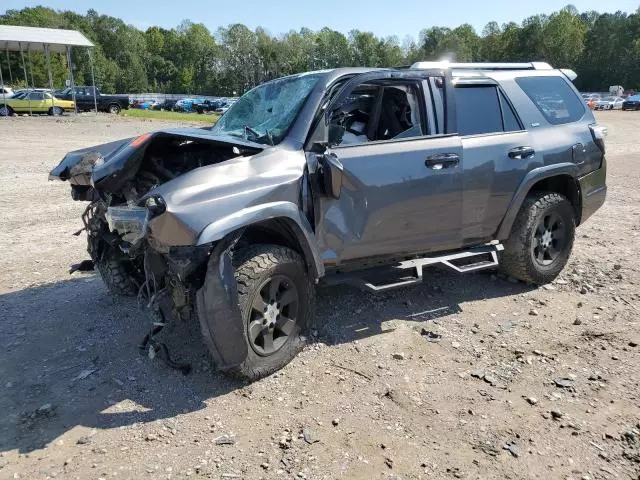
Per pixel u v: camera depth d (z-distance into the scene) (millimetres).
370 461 2928
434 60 4922
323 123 4055
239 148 3980
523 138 5023
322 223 3957
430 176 4398
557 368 3873
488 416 3324
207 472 2836
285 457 2953
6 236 7387
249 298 3516
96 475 2811
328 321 4547
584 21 124688
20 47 36281
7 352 4109
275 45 112125
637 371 3826
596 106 59031
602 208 9242
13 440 3100
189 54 124938
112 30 121625
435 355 4059
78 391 3578
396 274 4656
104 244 4715
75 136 22750
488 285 5422
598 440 3111
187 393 3545
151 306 3596
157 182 4113
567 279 5551
